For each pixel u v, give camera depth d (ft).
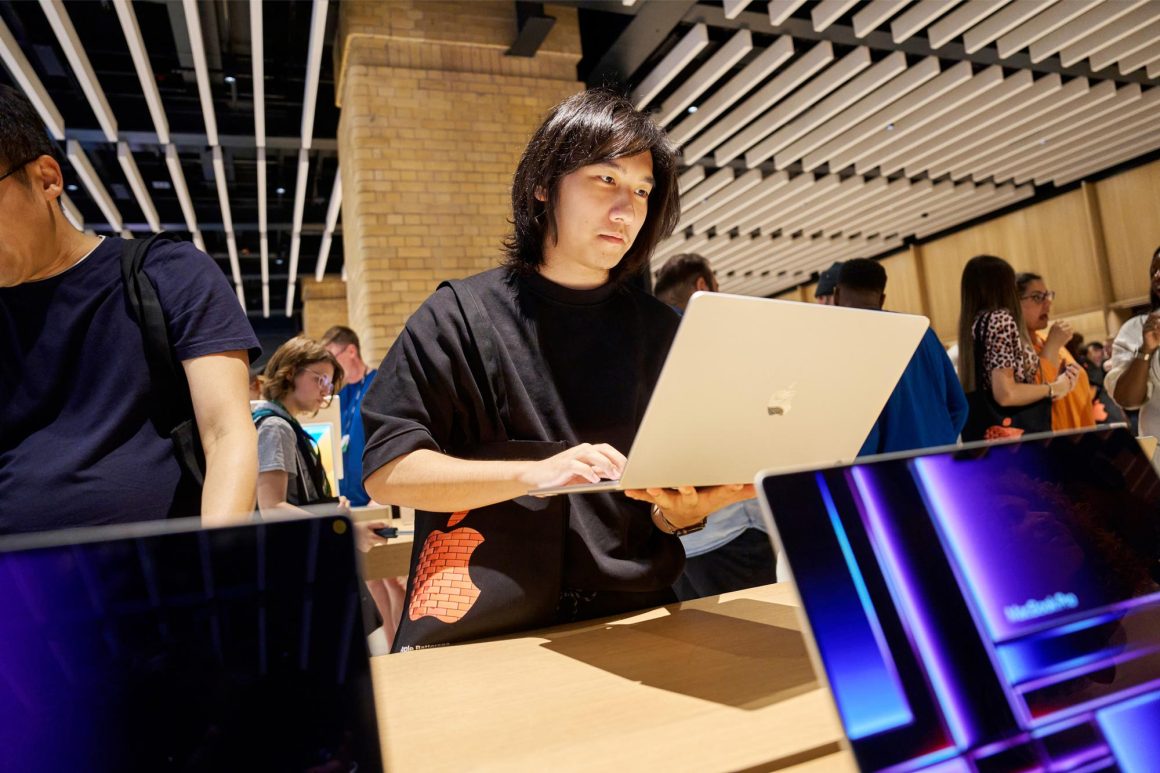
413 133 19.13
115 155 26.43
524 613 3.15
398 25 19.13
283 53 21.65
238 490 3.04
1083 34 19.79
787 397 2.74
